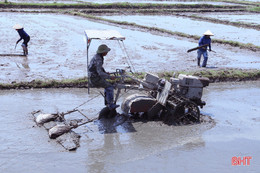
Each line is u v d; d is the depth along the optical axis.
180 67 13.69
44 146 6.69
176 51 17.27
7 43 17.75
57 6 38.28
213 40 20.25
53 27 24.05
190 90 8.21
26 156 6.28
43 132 7.34
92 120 7.66
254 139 7.42
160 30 24.14
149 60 14.82
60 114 7.98
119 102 9.49
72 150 6.57
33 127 7.58
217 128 7.93
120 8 40.50
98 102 9.48
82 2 45.56
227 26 28.83
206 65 14.32
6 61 13.88
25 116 8.23
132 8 41.16
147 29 24.98
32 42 18.20
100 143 6.94
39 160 6.16
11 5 37.12
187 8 43.94
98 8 39.50
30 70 12.52
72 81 10.95
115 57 15.16
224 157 6.58
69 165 6.04
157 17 34.31
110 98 8.08
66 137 6.94
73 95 10.06
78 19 29.64
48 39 19.27
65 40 19.12
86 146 6.78
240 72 12.72
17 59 14.30
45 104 9.15
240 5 48.97
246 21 32.03
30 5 37.69
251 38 22.50
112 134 7.39
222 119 8.50
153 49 17.52
